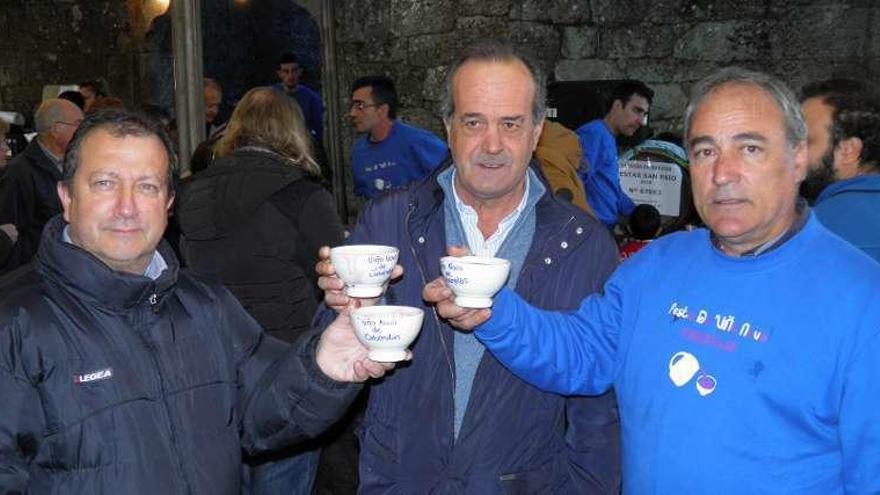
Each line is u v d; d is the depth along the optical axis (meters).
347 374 1.86
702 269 1.83
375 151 5.78
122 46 7.57
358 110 5.70
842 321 1.62
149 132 1.82
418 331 1.79
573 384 2.00
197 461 1.79
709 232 1.89
